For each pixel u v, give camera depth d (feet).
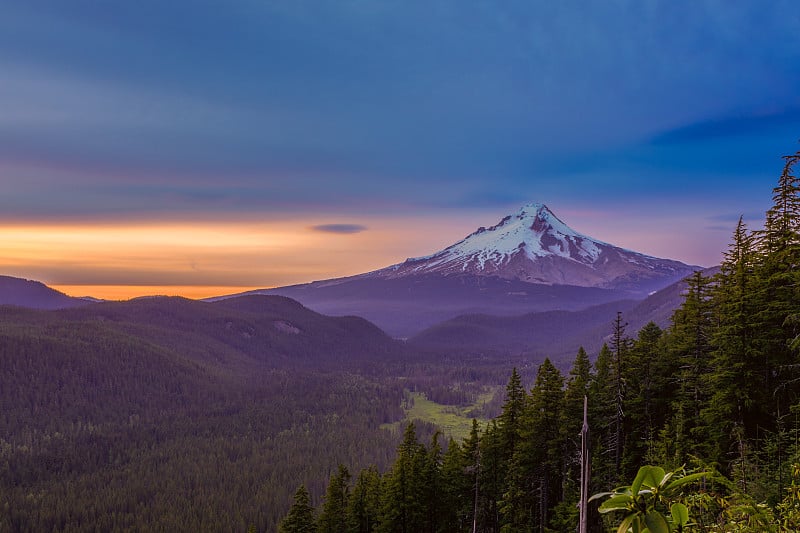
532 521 146.51
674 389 130.93
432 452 164.14
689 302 115.34
